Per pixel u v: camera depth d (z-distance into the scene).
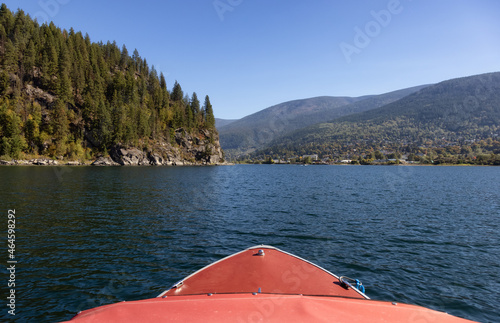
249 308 4.26
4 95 117.00
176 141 175.12
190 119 184.88
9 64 124.94
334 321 3.93
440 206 26.27
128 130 132.00
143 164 137.50
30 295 8.23
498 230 17.34
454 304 8.44
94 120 129.75
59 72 136.62
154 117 163.50
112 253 11.85
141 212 20.41
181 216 19.56
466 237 15.71
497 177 79.00
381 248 13.59
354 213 22.22
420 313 4.24
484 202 29.19
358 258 12.18
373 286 9.49
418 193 36.88
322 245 13.95
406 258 12.27
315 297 4.79
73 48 159.00
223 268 8.20
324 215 21.30
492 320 7.64
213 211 21.97
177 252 12.27
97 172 70.75
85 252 11.86
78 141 119.94
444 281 10.01
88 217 18.23
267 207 24.56
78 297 8.20
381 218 20.44
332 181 59.97
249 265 8.44
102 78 155.62
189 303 4.40
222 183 50.84
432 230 17.17
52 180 43.59
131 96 156.38
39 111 117.81
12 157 98.94
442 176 82.88
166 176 64.56
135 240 13.75
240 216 20.36
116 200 25.59
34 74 132.25
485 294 9.09
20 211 19.55
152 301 4.45
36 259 10.95
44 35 151.50
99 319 3.82
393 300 8.57
